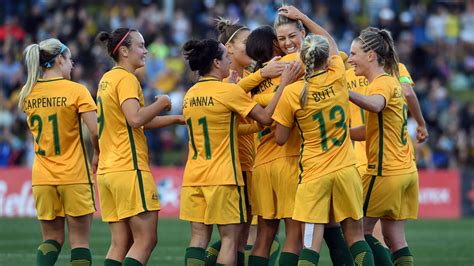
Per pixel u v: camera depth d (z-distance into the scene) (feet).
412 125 260.62
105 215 105.29
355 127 111.45
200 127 102.83
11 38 279.69
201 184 102.47
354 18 330.75
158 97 103.19
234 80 110.83
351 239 102.01
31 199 224.12
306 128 100.58
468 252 156.04
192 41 103.40
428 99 281.13
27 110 107.55
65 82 107.14
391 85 104.68
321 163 99.96
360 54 106.01
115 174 102.63
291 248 104.63
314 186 100.01
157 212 104.37
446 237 182.19
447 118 278.05
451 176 236.43
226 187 101.96
